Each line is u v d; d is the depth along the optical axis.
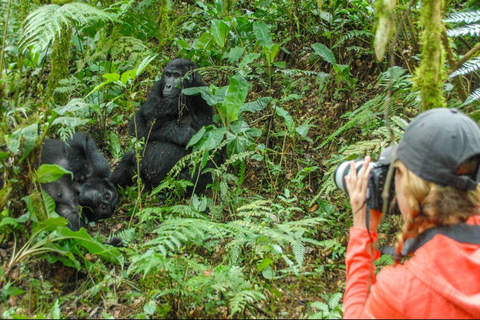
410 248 2.27
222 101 5.14
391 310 2.11
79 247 3.63
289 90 5.73
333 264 3.82
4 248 3.53
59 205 4.00
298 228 3.56
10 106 3.59
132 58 5.56
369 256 2.42
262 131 5.55
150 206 4.64
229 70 5.88
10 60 4.92
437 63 2.86
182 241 3.76
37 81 4.96
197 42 5.92
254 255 3.49
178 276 3.24
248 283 3.10
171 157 5.09
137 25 6.12
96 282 3.43
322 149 5.30
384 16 2.41
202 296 3.06
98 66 5.73
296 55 6.50
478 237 2.22
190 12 7.61
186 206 4.16
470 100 3.53
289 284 3.54
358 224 2.45
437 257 2.12
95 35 5.96
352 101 5.60
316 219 3.56
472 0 4.69
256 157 4.78
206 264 3.60
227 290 3.19
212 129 4.96
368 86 5.75
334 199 4.64
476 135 2.10
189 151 5.18
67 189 4.07
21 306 3.12
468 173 2.11
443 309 2.05
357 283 2.38
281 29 6.79
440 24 2.85
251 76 5.66
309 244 4.04
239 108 4.74
